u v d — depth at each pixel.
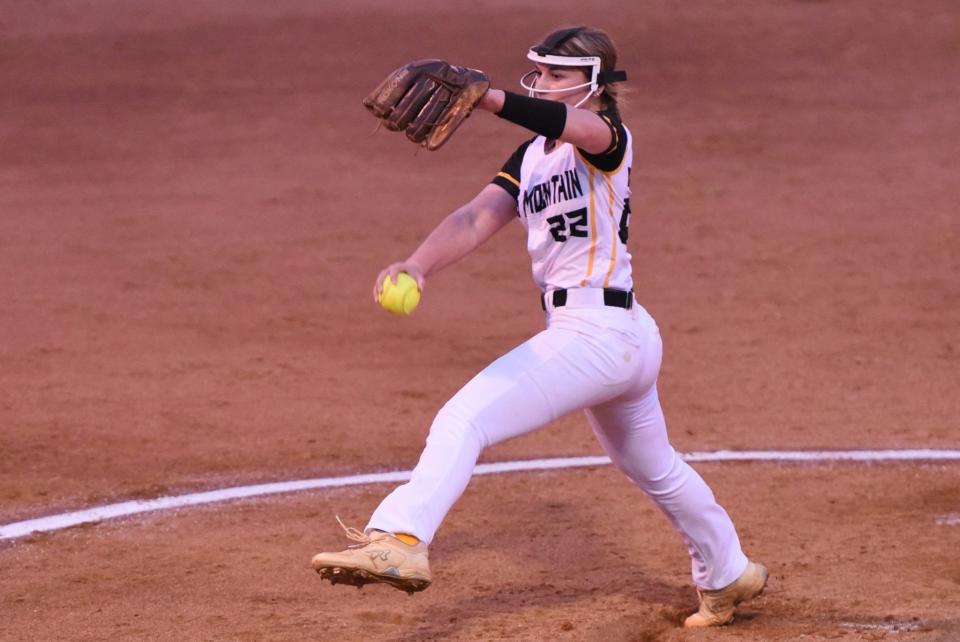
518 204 17.30
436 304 45.03
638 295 46.34
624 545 23.22
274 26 93.62
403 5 100.62
